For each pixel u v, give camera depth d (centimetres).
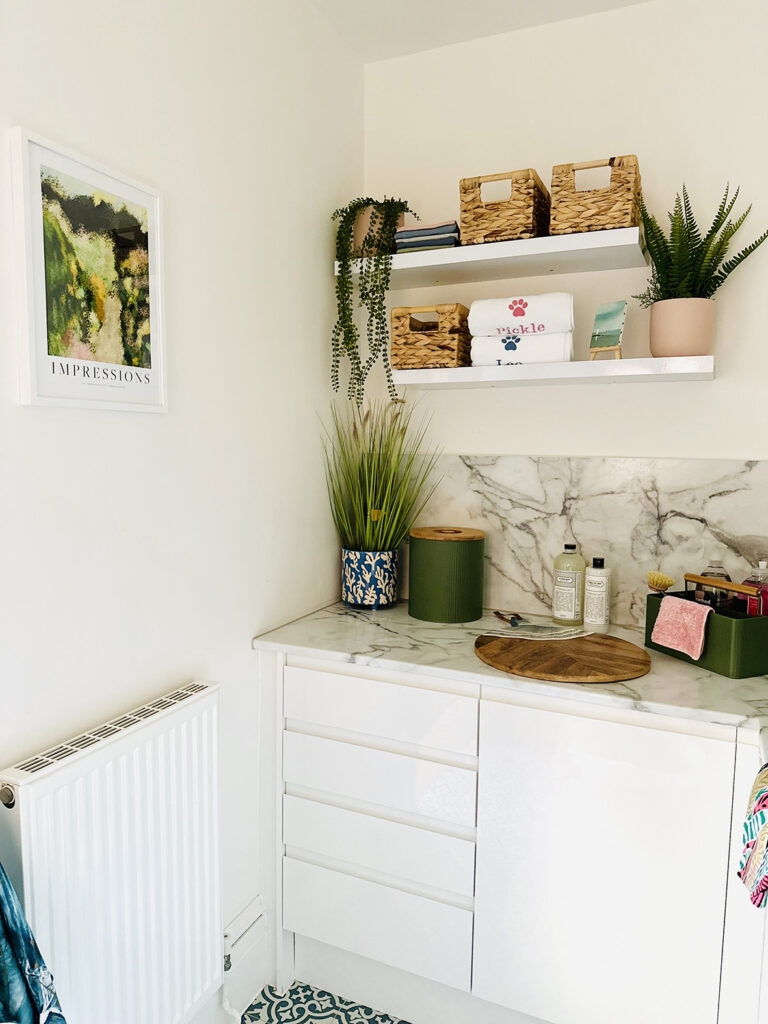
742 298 175
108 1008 122
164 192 140
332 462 209
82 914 115
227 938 165
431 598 190
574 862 146
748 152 175
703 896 136
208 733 145
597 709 143
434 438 213
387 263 189
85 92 121
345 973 179
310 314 194
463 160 207
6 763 112
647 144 185
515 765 150
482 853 154
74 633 124
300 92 185
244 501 169
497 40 201
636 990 143
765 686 145
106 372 125
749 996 134
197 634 155
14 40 108
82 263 119
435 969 162
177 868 138
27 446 113
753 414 177
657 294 173
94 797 117
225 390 160
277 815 179
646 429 188
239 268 163
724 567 179
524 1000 153
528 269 189
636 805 140
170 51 140
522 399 202
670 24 181
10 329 109
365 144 220
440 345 186
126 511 134
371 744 167
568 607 186
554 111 195
